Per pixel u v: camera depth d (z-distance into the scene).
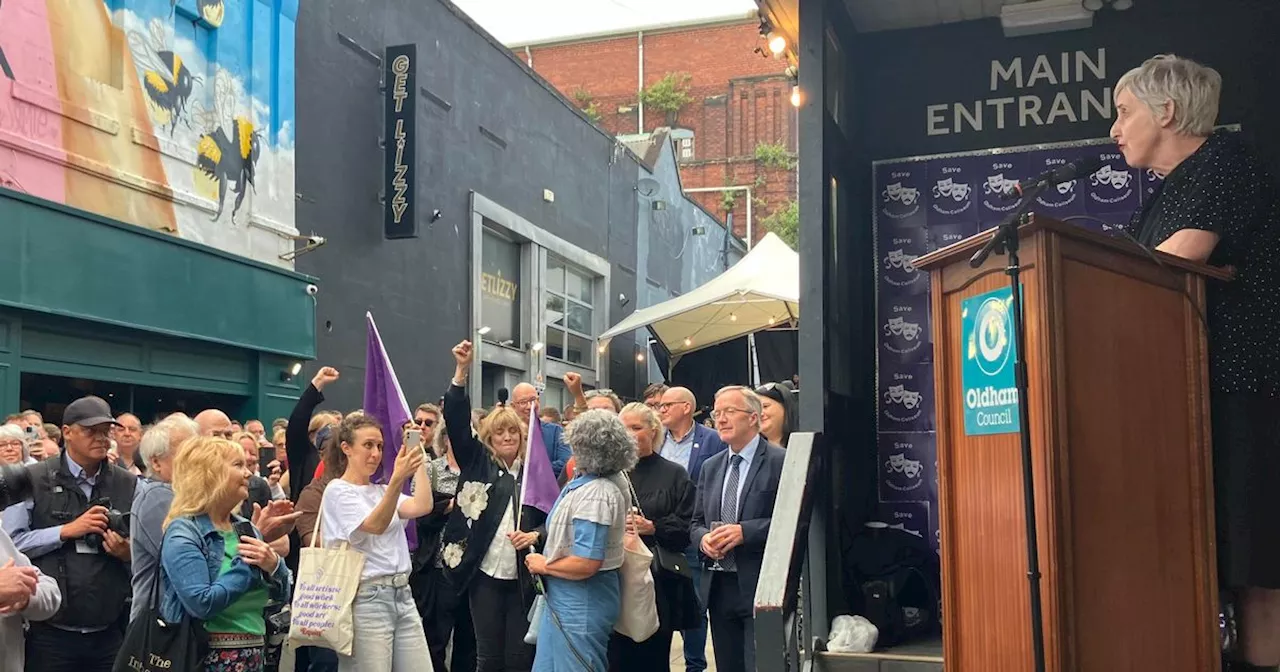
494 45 17.86
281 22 12.64
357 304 14.06
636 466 5.88
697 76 42.00
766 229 38.66
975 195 5.90
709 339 18.00
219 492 4.48
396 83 14.71
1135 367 2.80
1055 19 5.61
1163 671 2.75
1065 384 2.66
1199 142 3.09
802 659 4.70
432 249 15.88
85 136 9.90
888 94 6.07
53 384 9.93
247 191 12.02
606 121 42.47
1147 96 3.09
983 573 2.94
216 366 11.49
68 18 9.80
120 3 10.40
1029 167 5.82
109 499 5.42
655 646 5.57
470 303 16.94
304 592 5.15
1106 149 5.70
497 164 18.00
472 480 6.26
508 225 18.27
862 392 5.89
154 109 10.77
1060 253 2.70
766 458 5.26
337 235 13.72
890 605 5.00
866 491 5.84
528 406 8.05
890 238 6.03
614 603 5.12
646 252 25.36
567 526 5.02
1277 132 5.28
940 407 3.15
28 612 4.47
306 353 12.73
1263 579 2.87
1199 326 2.90
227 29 11.82
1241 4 5.41
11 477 5.25
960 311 3.09
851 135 5.90
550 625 5.02
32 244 9.13
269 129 12.45
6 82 9.09
